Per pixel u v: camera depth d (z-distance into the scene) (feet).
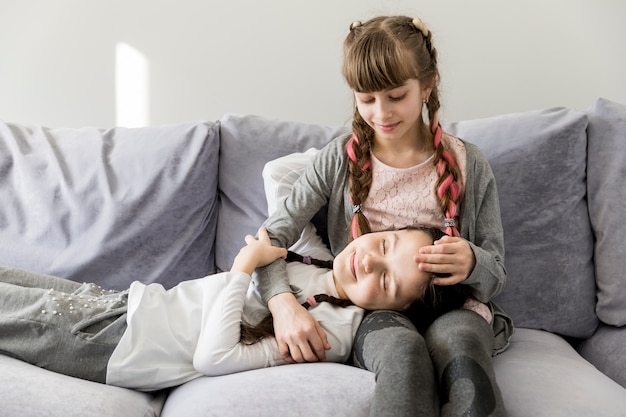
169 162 5.37
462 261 4.13
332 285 4.54
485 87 6.42
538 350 4.49
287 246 4.82
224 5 6.48
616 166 5.03
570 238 5.05
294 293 4.49
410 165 4.79
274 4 6.44
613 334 4.83
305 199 4.95
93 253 5.20
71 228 5.30
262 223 5.40
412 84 4.29
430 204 4.69
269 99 6.61
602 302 4.94
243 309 4.47
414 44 4.34
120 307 4.29
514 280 5.04
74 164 5.48
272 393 3.58
